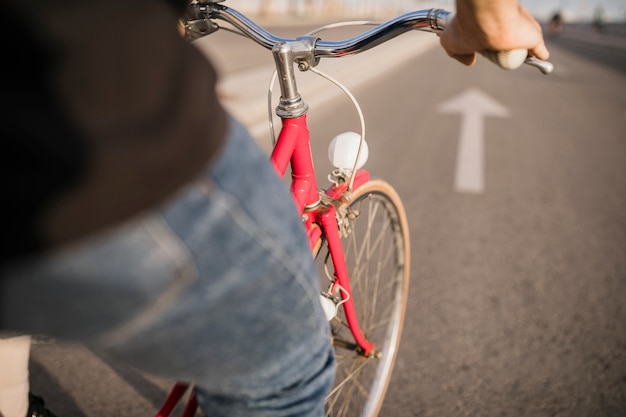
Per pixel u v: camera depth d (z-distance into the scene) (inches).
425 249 117.9
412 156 187.3
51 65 18.8
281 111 47.5
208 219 22.0
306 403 31.6
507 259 114.4
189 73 22.8
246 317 25.0
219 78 25.5
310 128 222.4
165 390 78.0
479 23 30.0
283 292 26.2
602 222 135.3
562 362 83.8
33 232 18.7
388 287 89.2
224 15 48.1
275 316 26.4
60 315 20.8
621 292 103.0
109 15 20.1
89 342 23.3
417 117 255.3
